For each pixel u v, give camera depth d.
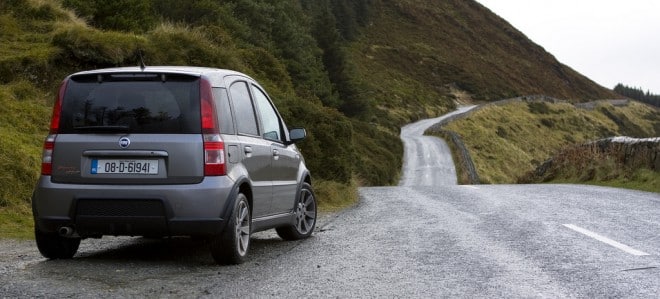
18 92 13.72
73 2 20.77
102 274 5.59
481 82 131.75
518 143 93.12
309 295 4.85
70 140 5.94
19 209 9.55
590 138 111.12
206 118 5.93
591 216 9.83
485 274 5.61
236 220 5.98
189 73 6.04
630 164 19.69
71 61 15.47
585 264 6.03
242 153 6.32
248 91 7.11
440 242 7.52
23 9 18.19
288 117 16.44
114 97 6.02
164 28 21.31
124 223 5.80
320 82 58.91
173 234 5.83
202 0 37.91
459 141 70.00
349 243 7.62
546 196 13.58
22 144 11.44
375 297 4.79
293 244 7.64
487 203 12.30
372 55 129.62
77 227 5.87
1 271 5.66
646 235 7.84
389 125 81.56
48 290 4.89
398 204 12.91
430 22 159.50
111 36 16.52
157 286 5.12
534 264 6.05
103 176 5.85
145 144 5.84
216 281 5.36
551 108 115.69
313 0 125.00
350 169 16.80
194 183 5.81
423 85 123.69
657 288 5.02
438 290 5.00
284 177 7.54
